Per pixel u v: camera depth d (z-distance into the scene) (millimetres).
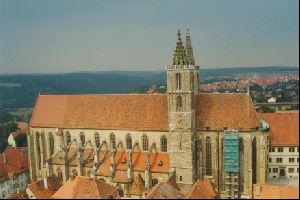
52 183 126250
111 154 134000
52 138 150500
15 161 161625
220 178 129750
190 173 126312
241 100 129875
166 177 127375
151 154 134000
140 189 124750
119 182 129625
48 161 142750
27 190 116875
